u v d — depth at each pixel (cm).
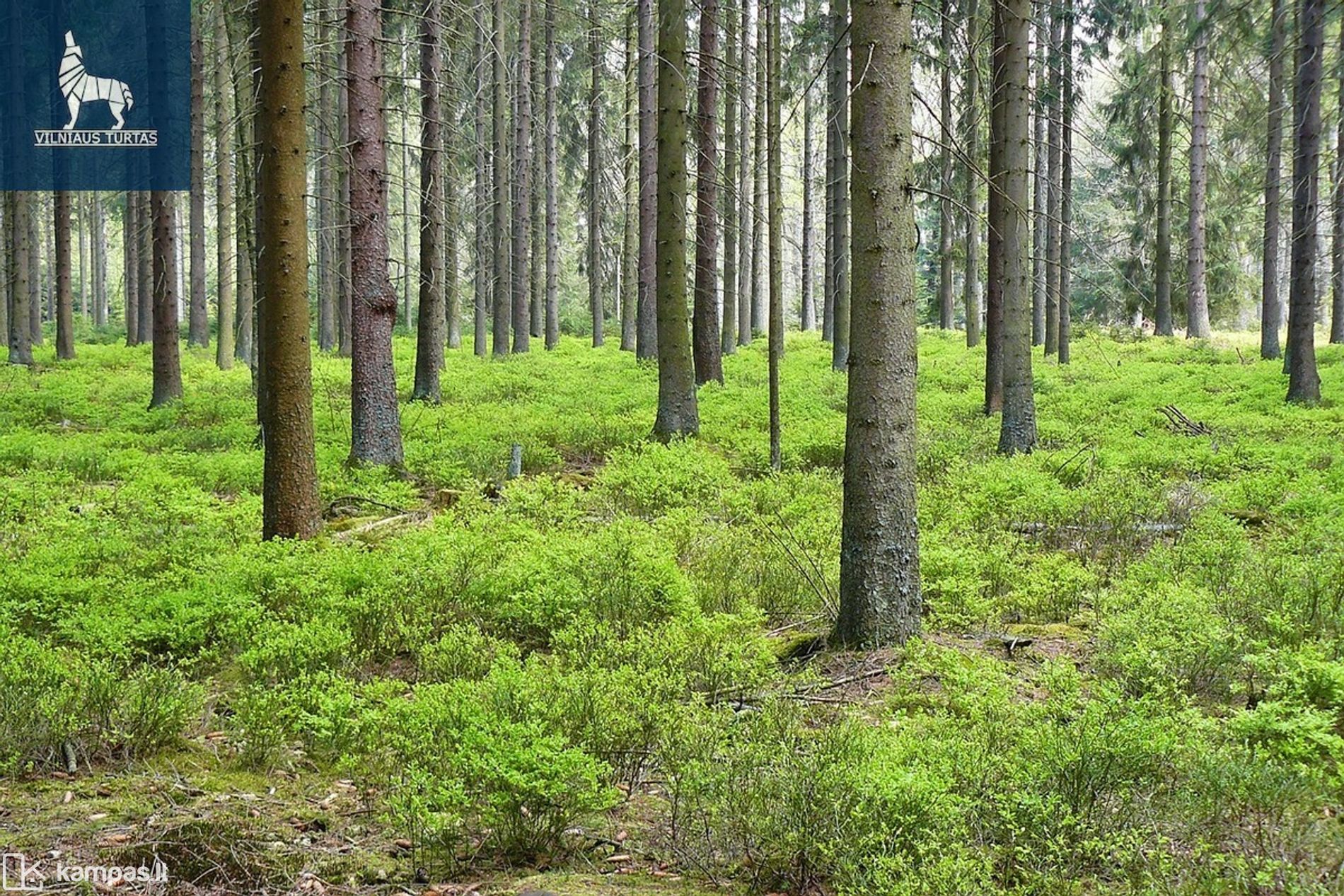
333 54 1703
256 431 1491
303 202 853
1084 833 369
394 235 1928
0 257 3431
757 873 381
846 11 1919
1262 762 430
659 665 557
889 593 640
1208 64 2894
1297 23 1880
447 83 1908
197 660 586
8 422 1645
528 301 3847
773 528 916
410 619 659
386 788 454
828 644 653
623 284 3195
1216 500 995
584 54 3228
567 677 504
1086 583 751
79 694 496
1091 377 2303
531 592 678
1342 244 2506
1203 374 2247
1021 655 638
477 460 1288
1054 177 2698
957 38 1053
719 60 1459
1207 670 566
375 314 1262
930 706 540
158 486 1091
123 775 465
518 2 2881
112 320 5669
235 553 774
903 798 370
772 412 1223
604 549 759
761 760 418
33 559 753
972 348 2875
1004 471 1118
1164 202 3086
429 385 1919
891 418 635
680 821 421
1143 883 348
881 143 621
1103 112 2958
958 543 848
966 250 2878
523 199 3025
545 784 388
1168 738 421
